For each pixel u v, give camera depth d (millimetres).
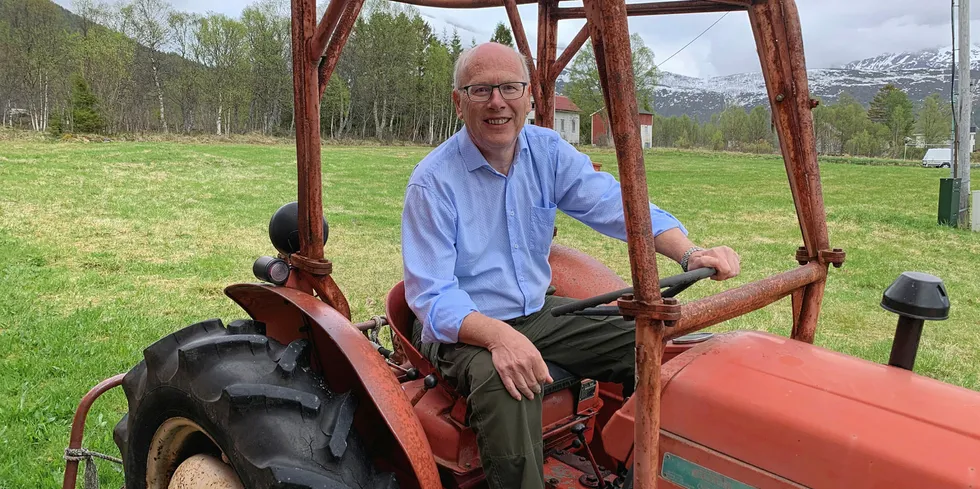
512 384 2049
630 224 1516
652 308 1512
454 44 95500
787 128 2219
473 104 2295
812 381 1836
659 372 1554
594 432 2740
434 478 2086
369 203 17750
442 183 2318
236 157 30281
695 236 13703
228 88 65625
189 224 13000
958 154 15070
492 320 2150
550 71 3168
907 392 1769
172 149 32906
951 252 11766
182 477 2322
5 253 9578
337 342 2207
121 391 4660
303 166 2348
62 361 5273
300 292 2451
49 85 55969
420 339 2498
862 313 7527
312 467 1945
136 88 61594
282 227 2504
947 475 1483
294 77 2301
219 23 67500
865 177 36031
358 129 76000
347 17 2221
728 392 1826
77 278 8344
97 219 13016
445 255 2295
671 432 1879
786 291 2074
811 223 2240
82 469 3613
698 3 2414
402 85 74562
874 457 1570
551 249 3162
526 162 2492
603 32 1456
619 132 1485
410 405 2186
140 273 8820
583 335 2439
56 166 21953
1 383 4781
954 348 6328
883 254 11500
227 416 2055
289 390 2080
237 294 2674
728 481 1776
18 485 3443
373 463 2135
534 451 2098
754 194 23328
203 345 2225
